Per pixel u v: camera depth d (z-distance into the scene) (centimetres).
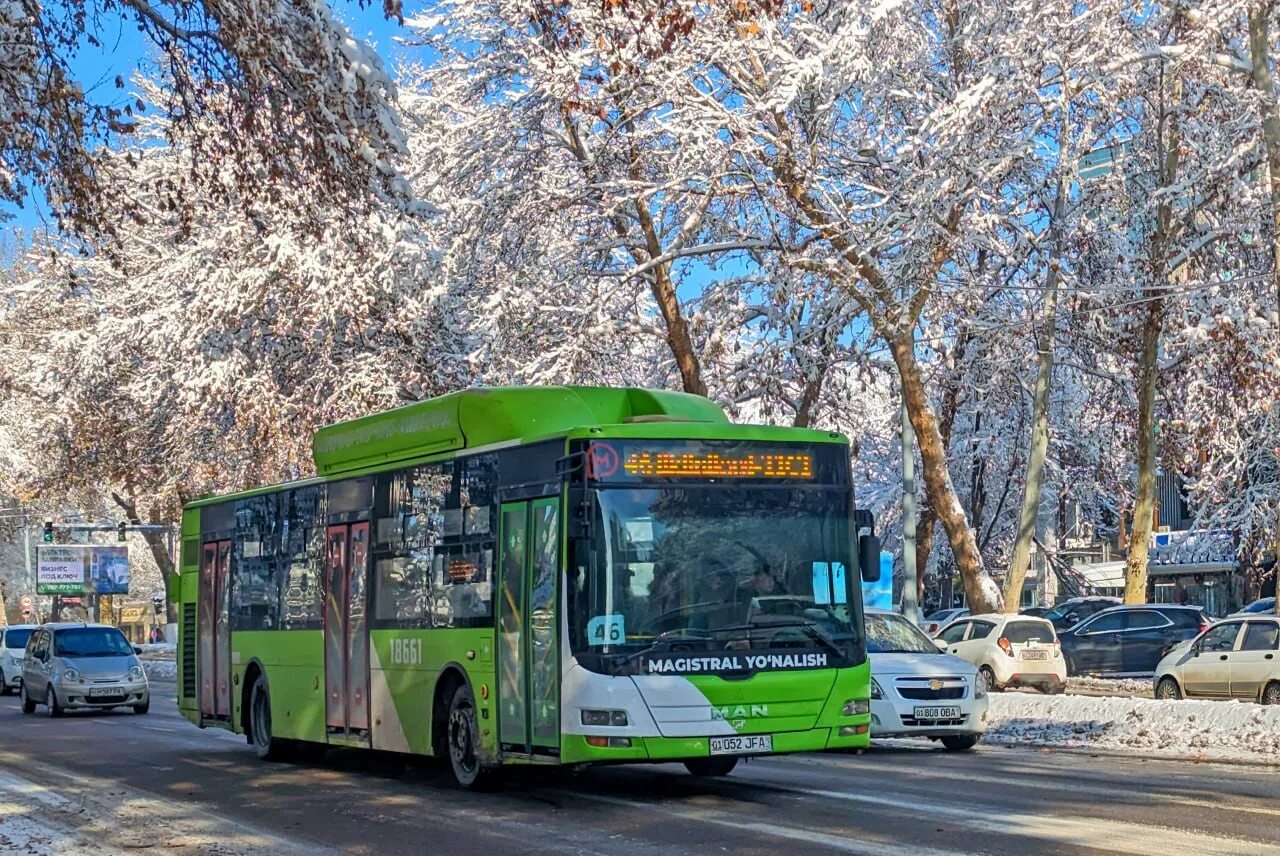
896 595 5356
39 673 3067
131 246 3659
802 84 2588
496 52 3234
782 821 1174
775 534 1327
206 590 2147
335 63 1295
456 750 1456
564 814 1262
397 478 1602
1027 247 3125
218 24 1288
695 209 3134
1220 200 2964
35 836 1188
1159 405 3838
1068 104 2780
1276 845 990
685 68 2784
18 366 4394
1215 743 1859
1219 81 2845
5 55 1259
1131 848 978
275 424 3484
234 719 2002
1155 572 6306
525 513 1354
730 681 1272
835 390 3753
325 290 3206
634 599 1271
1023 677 2856
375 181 1375
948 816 1169
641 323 3453
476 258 3303
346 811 1334
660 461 1308
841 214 2828
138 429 4141
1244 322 2891
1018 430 4400
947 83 3128
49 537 5550
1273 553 4931
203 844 1150
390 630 1582
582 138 3234
